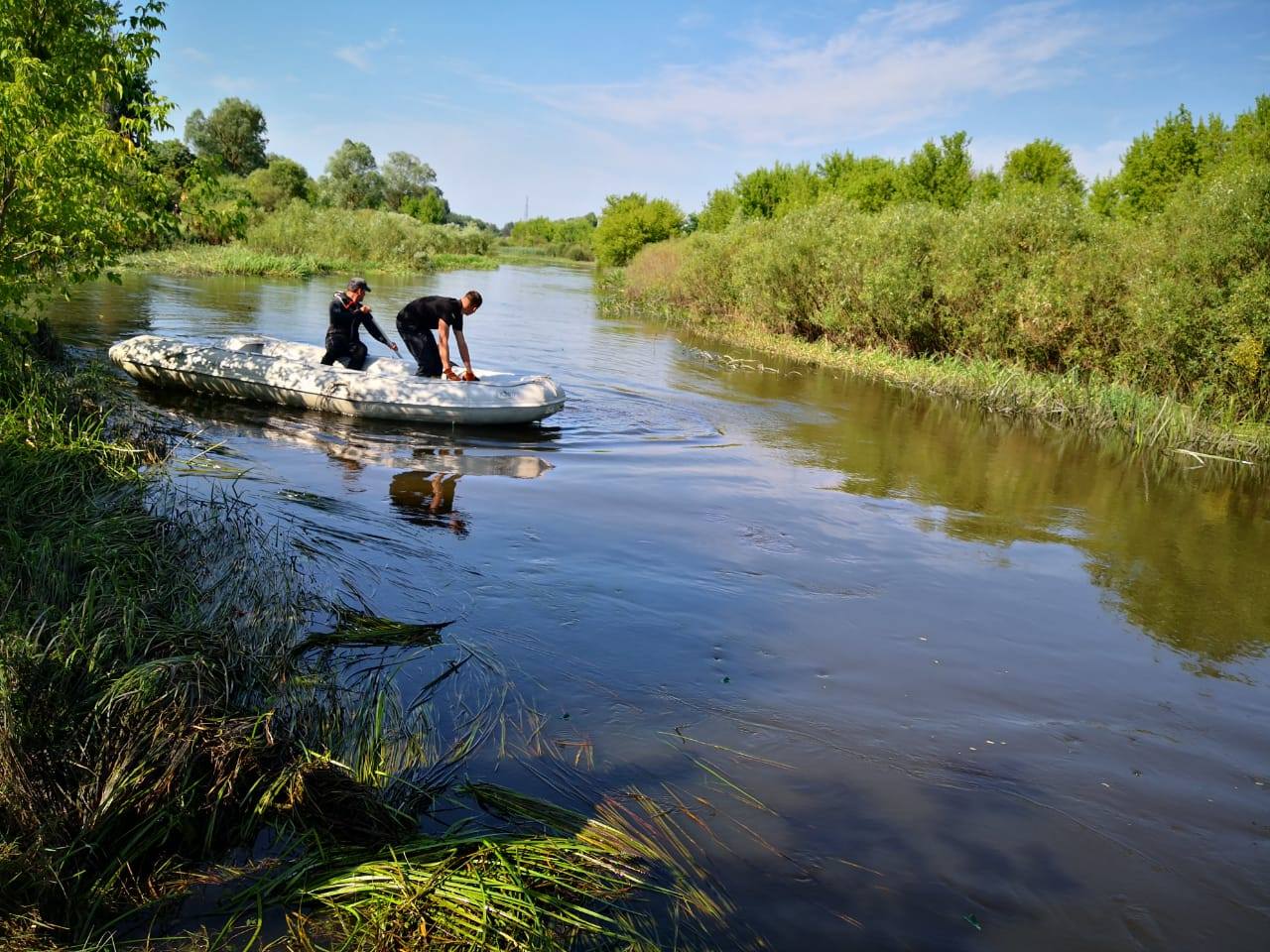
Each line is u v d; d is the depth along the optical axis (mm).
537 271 51125
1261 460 11039
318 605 4859
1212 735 4359
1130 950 2857
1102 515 8312
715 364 16516
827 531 7129
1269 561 7250
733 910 2893
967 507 8219
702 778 3631
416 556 5750
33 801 2961
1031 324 14922
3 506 5238
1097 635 5504
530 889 2881
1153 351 13062
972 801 3625
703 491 7977
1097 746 4164
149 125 7570
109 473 6270
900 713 4309
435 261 42875
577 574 5699
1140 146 24344
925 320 16969
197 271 26266
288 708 3750
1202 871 3297
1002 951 2809
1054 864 3268
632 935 2738
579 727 3945
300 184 50719
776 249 20969
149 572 4797
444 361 9859
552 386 10094
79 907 2750
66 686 3393
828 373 16641
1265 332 11617
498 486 7605
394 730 3768
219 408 9555
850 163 35875
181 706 3334
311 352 10969
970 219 16641
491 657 4492
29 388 7293
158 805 3072
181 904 2799
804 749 3920
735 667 4637
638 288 30859
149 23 7488
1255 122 20250
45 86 6785
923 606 5730
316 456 8047
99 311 15719
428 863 2947
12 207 7137
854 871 3139
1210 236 12555
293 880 2875
